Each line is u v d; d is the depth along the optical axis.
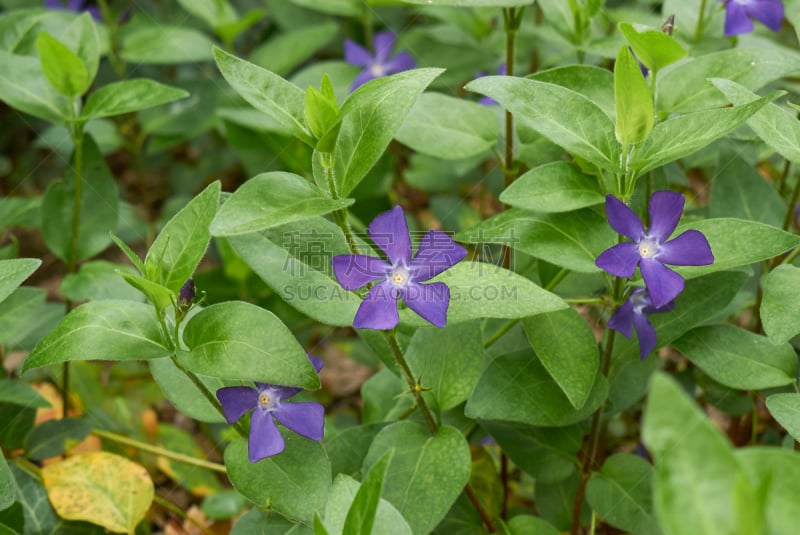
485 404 0.58
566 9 0.67
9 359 0.80
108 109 0.66
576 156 0.57
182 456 0.67
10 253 0.72
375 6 0.94
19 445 0.65
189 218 0.54
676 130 0.54
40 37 0.63
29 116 1.04
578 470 0.63
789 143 0.55
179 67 1.03
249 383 0.58
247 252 0.56
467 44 0.87
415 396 0.56
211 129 1.00
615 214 0.53
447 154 0.65
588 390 0.56
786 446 0.58
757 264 0.67
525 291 0.54
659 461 0.41
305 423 0.54
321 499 0.55
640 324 0.57
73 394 0.73
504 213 0.59
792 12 0.70
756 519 0.41
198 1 0.90
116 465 0.63
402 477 0.56
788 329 0.54
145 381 0.77
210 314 0.53
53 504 0.62
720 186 0.64
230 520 0.69
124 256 0.92
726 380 0.57
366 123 0.54
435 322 0.51
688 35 0.69
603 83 0.60
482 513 0.61
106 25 0.91
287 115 0.54
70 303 0.71
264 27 1.09
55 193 0.69
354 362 0.82
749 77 0.60
